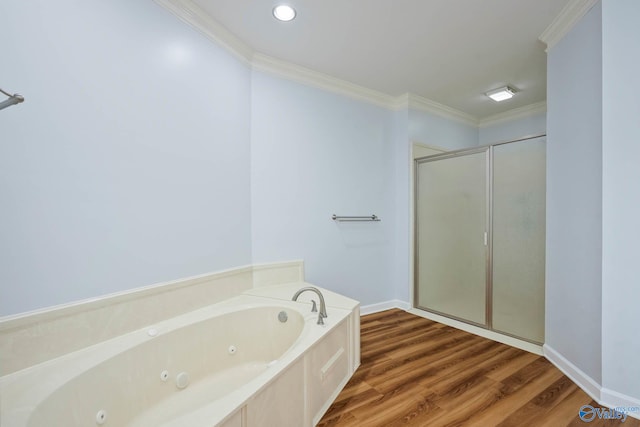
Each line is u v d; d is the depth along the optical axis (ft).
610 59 5.07
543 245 7.81
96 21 4.66
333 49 7.72
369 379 6.23
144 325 5.35
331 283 9.53
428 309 10.71
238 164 7.47
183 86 6.07
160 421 4.71
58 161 4.21
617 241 5.06
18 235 3.83
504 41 7.31
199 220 6.43
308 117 8.99
